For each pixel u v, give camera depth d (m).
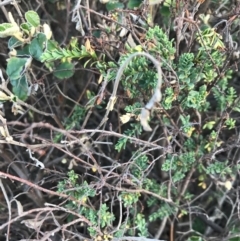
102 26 0.34
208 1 0.35
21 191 0.40
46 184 0.40
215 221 0.44
